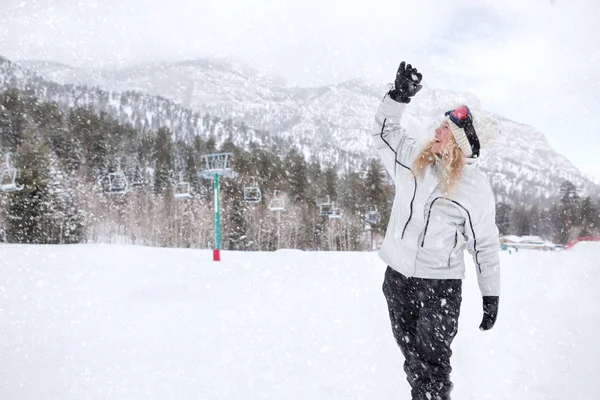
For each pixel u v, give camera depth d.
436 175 1.66
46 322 3.13
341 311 3.81
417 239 1.68
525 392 2.03
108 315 3.45
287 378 2.15
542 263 7.27
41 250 10.09
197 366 2.29
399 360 2.47
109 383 2.02
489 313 1.68
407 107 1.91
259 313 3.68
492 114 1.70
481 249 1.68
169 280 5.59
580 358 2.43
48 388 1.93
